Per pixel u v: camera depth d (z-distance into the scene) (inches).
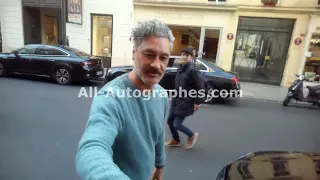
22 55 346.0
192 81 142.9
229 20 420.8
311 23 386.9
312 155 96.4
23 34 526.3
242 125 207.6
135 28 43.5
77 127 176.6
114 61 488.1
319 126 217.6
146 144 45.3
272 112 259.6
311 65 403.2
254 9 405.7
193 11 430.9
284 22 406.9
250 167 87.4
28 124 177.9
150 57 42.4
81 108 225.3
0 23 527.5
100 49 498.0
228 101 299.1
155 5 437.1
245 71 439.5
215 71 276.2
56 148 142.3
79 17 477.1
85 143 35.7
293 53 407.2
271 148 162.6
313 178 80.1
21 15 517.7
